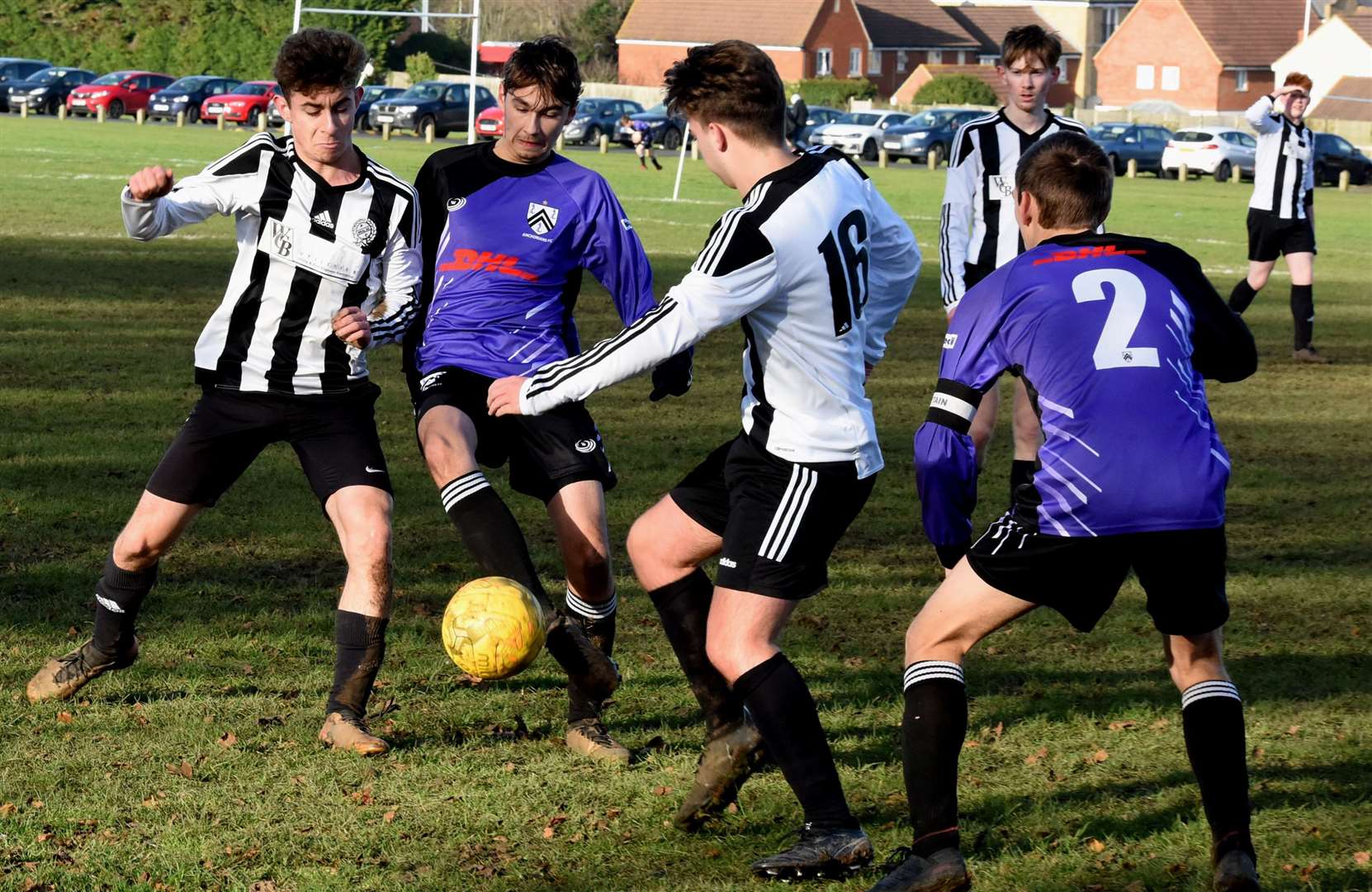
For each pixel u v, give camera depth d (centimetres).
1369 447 2228
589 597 1105
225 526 1589
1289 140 2936
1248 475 2025
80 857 862
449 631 909
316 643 1253
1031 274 838
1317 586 1513
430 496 1767
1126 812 964
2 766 987
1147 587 845
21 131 8712
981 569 834
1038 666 1259
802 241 844
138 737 1045
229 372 1049
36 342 2611
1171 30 17412
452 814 941
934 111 10912
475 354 1119
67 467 1791
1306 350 3033
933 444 842
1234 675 1246
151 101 10825
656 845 908
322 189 1039
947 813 819
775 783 1012
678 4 17375
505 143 1148
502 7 18625
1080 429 809
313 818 927
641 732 1098
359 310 1022
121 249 3931
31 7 14100
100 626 1084
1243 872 806
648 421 2255
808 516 866
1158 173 10531
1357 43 16438
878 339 962
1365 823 946
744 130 865
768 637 875
